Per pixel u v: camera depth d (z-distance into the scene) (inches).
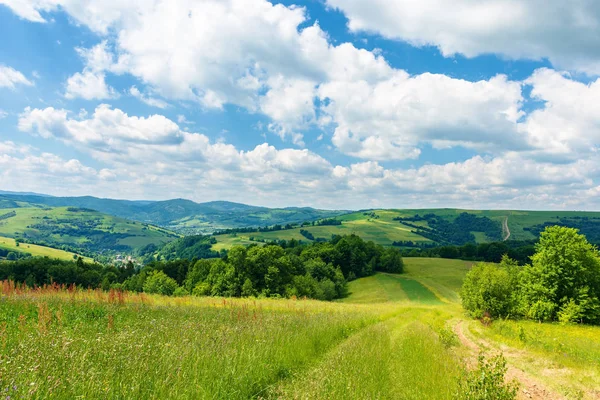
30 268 2847.0
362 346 466.3
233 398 250.7
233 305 932.0
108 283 2982.3
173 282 2965.1
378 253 4362.7
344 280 3597.4
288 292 2610.7
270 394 273.0
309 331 491.8
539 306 1510.8
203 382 249.1
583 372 577.0
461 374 378.6
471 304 1646.2
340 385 292.5
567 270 1526.8
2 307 484.4
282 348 381.7
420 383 364.2
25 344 237.0
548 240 1624.0
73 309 539.2
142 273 3272.6
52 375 197.9
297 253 4424.2
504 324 1261.1
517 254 4320.9
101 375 219.6
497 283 1594.5
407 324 964.0
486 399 282.4
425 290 3321.9
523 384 512.4
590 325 1430.9
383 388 321.7
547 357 693.3
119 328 428.5
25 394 169.8
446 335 795.4
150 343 306.0
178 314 609.9
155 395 212.4
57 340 254.1
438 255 5068.9
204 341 352.8
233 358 307.3
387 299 3065.9
